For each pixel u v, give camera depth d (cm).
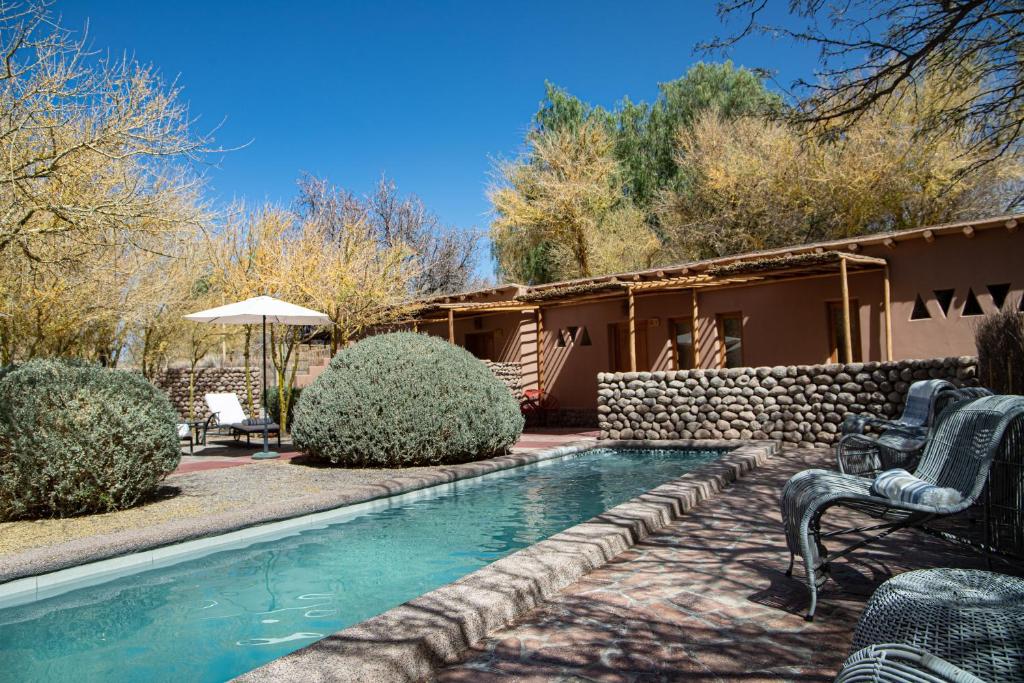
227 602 429
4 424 600
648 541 484
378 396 907
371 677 256
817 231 2038
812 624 315
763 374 1090
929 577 206
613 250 2456
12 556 455
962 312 1112
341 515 680
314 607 418
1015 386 644
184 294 1523
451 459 942
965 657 170
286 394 1544
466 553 537
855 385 997
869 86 582
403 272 1711
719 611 337
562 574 388
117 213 716
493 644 309
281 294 1470
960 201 1812
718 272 1204
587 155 2483
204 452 1210
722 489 682
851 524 509
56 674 326
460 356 991
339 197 3033
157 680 318
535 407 1642
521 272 2677
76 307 1152
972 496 312
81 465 604
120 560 500
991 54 570
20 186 663
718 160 2255
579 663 283
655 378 1190
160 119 731
